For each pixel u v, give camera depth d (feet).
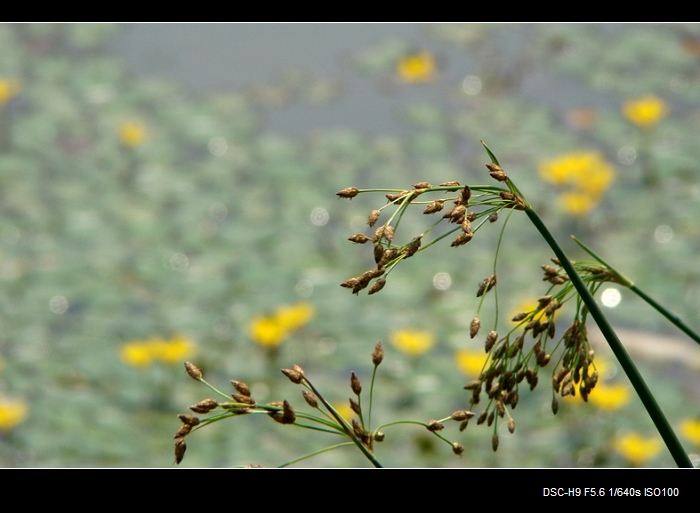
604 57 25.55
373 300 16.49
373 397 13.91
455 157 21.43
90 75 25.43
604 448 12.73
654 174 20.39
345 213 19.45
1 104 23.97
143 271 17.54
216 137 22.44
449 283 16.99
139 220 19.21
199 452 12.87
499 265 17.49
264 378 14.44
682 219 18.60
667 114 23.15
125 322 15.99
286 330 14.51
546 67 25.25
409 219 19.13
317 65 25.94
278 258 17.97
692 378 14.38
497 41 26.61
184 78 25.41
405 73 23.30
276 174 20.88
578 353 4.51
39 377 14.51
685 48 26.03
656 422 4.16
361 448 4.33
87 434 13.10
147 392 14.20
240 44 27.04
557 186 19.98
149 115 23.56
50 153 21.80
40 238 18.51
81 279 17.21
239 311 16.26
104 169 21.18
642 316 15.65
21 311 16.24
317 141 22.16
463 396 13.97
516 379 4.42
